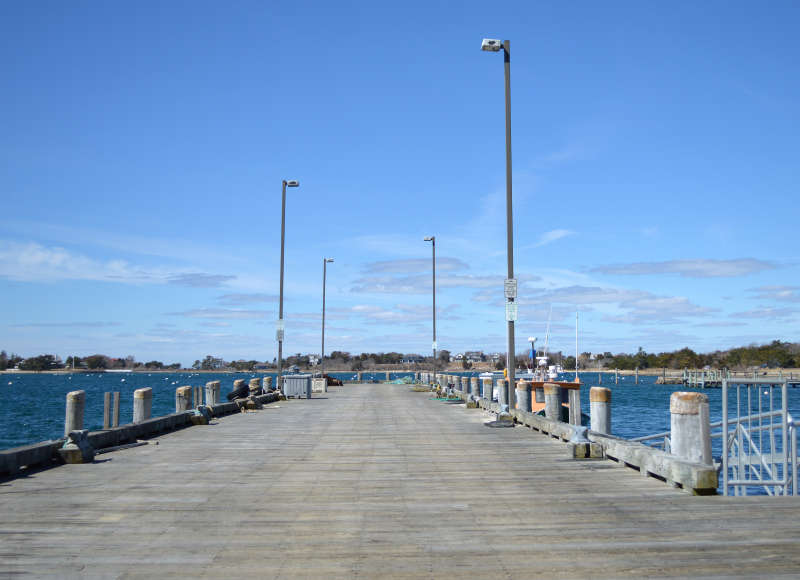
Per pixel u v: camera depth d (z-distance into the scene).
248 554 6.13
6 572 5.59
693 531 6.76
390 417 22.42
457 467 11.20
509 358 19.39
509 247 19.42
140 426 15.45
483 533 6.82
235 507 8.12
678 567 5.63
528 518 7.45
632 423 49.53
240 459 12.26
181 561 5.91
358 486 9.48
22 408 66.31
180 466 11.42
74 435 11.64
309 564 5.82
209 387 23.14
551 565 5.73
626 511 7.71
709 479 8.51
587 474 10.39
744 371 147.12
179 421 18.42
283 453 13.11
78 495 8.88
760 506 7.88
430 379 52.03
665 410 66.81
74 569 5.68
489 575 5.49
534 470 10.82
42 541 6.57
